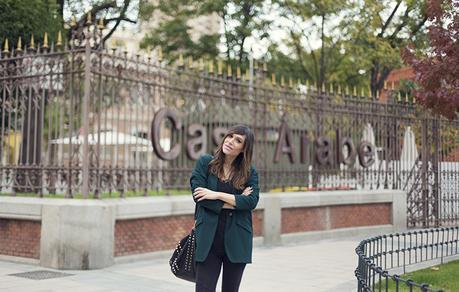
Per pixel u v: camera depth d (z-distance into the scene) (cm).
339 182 1438
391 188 1595
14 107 1009
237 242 438
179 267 458
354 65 2423
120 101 966
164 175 1040
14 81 987
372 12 2200
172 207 1010
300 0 2305
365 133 1500
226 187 447
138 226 958
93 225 859
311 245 1226
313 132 1405
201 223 437
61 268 853
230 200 436
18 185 963
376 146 1538
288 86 1337
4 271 832
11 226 934
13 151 1067
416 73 982
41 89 952
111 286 730
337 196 1380
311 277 823
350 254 1079
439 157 1622
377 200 1488
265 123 1281
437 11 969
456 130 1647
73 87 909
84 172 888
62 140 912
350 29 2256
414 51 1061
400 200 1548
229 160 457
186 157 1111
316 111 1393
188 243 454
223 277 451
